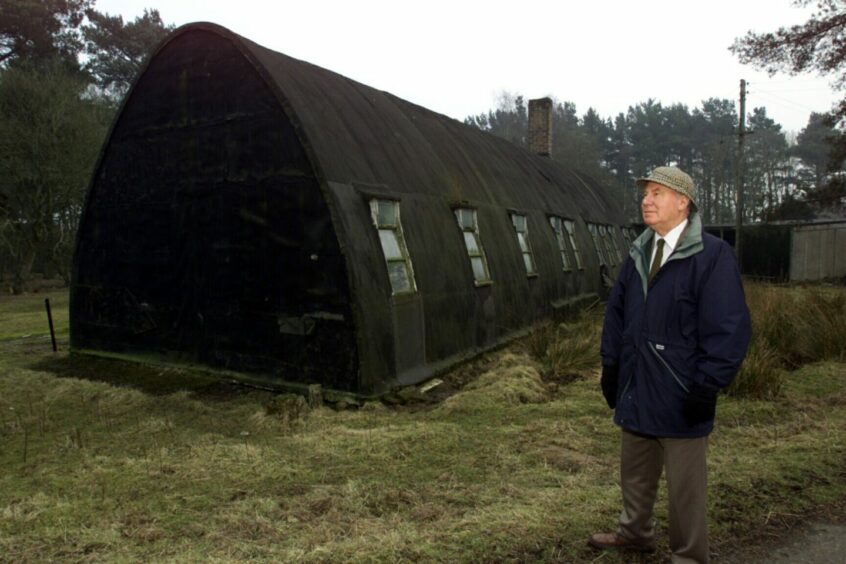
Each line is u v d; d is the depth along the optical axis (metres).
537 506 4.05
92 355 9.66
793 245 26.30
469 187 11.01
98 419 6.55
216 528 3.86
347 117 8.63
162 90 8.64
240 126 7.82
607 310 3.41
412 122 11.07
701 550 3.00
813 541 3.69
